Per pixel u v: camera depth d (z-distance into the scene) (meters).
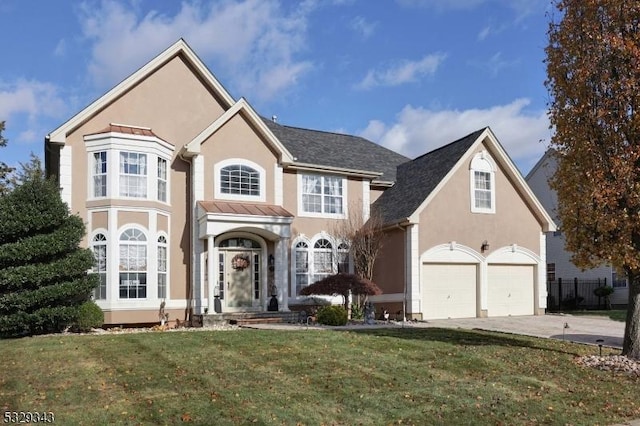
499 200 26.70
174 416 9.16
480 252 25.84
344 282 21.23
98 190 21.50
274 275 24.28
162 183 22.70
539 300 27.19
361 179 27.61
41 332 17.88
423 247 24.47
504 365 13.41
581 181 13.99
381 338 16.11
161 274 22.28
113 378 11.22
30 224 17.53
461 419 9.65
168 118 23.55
